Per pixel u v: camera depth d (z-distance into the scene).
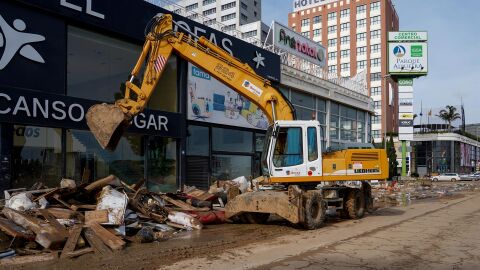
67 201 11.50
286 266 7.79
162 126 18.50
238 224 13.19
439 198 25.80
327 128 31.19
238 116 22.72
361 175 14.27
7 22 13.73
